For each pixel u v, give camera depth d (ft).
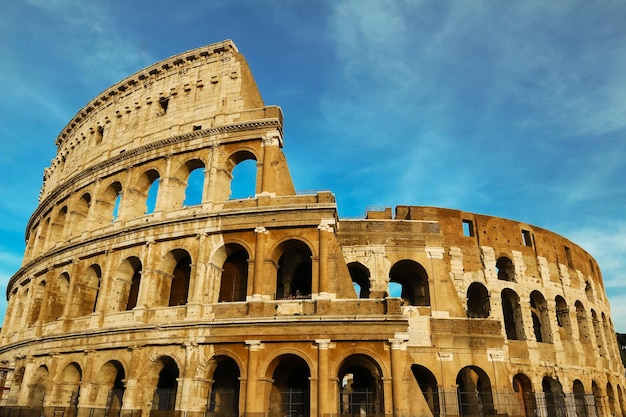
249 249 156.56
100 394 158.10
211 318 149.79
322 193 160.25
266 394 139.74
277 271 172.86
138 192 189.78
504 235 212.84
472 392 171.94
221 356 146.10
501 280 204.95
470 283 196.13
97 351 162.30
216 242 160.97
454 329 168.35
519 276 208.44
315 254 151.64
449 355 164.66
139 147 191.93
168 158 184.03
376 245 177.68
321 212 155.84
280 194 166.30
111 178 200.34
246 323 144.56
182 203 183.32
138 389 149.38
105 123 221.05
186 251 166.71
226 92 189.57
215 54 200.54
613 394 231.50
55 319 191.31
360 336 139.44
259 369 140.36
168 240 167.22
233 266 165.99
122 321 161.07
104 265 176.45
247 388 138.10
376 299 144.46
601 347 238.89
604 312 261.03
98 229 189.98
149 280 162.91
